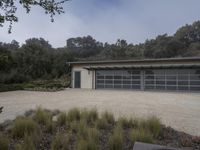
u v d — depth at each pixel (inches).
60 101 600.7
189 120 351.9
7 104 541.6
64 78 1371.8
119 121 267.3
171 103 558.9
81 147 182.4
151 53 2778.1
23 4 157.0
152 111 432.8
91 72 1131.3
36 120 267.7
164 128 262.4
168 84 980.6
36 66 1526.8
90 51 3152.1
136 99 644.1
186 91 943.7
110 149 194.1
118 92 909.2
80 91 962.1
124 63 1057.5
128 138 219.0
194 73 934.4
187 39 3041.3
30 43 1712.6
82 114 288.8
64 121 268.5
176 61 962.7
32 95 781.9
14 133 218.4
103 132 240.1
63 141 197.8
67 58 1625.2
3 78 1111.0
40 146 197.3
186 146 213.3
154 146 161.5
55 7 166.6
